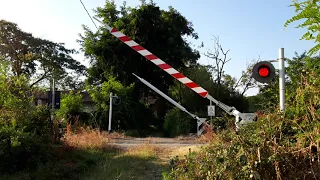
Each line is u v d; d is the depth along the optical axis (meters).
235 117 5.61
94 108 28.89
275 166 3.21
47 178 8.04
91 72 31.38
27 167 8.88
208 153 3.95
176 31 32.56
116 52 30.33
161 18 31.39
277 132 3.54
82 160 10.16
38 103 11.93
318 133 3.22
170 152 12.41
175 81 31.81
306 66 3.63
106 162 9.97
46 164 8.81
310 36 3.02
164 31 31.25
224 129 4.47
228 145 3.71
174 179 4.79
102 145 13.41
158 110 32.62
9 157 8.66
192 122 26.77
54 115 12.03
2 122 9.74
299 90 3.61
